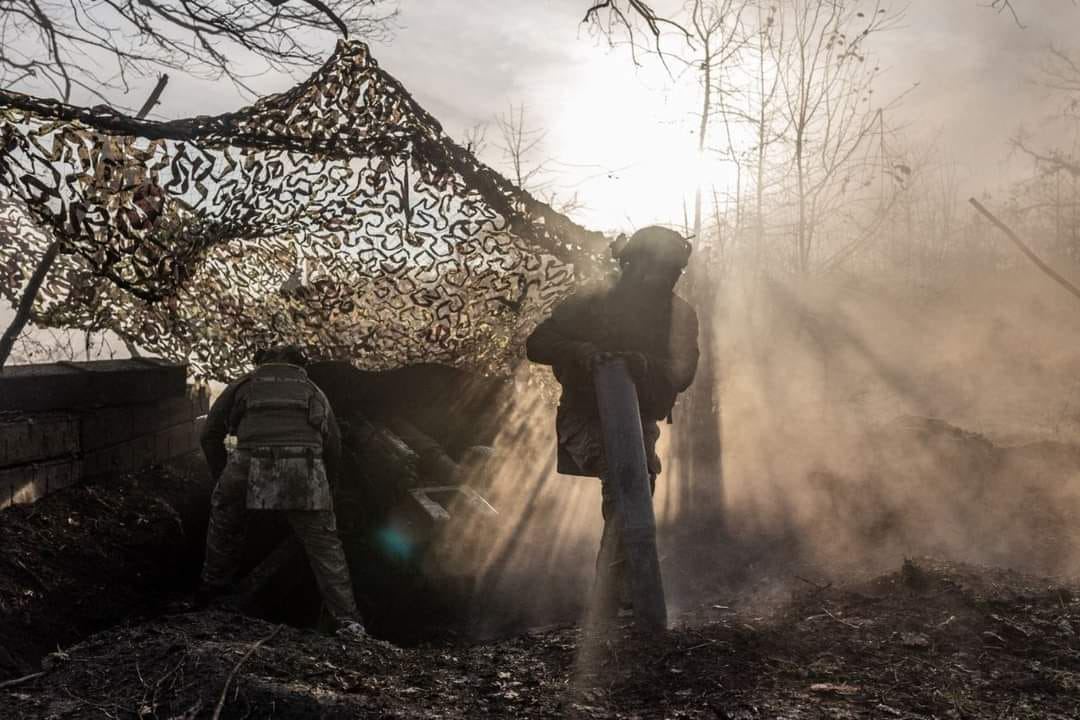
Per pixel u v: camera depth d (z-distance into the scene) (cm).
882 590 411
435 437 739
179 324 677
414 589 561
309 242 632
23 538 493
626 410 398
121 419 658
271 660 339
